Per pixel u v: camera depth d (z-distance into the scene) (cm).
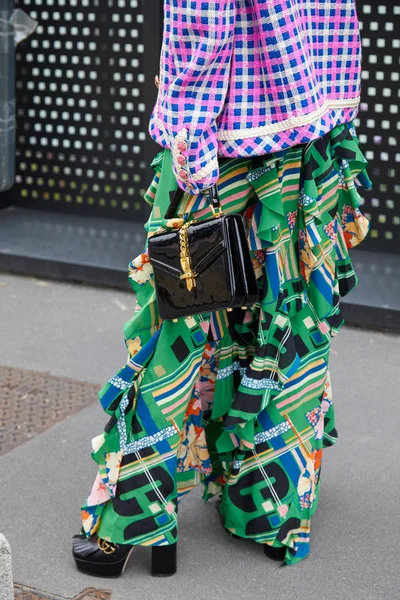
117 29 980
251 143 412
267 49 400
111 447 458
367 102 886
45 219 1041
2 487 557
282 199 437
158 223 437
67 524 520
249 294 418
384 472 573
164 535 461
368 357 738
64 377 707
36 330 797
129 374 447
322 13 436
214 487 510
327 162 444
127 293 880
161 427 447
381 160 892
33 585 466
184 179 407
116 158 1016
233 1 387
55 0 1002
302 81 406
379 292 810
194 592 460
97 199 1039
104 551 466
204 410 484
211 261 414
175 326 437
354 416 644
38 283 905
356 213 485
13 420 638
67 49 1009
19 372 714
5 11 964
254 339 461
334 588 462
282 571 477
